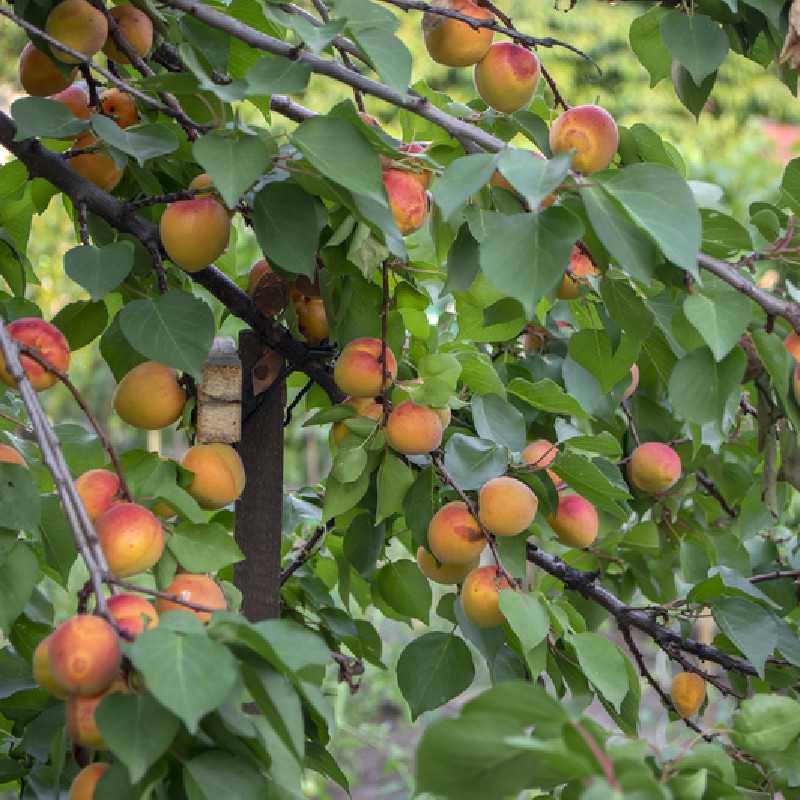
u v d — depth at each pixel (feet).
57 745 6.32
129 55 8.59
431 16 7.99
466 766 4.62
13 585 6.54
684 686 9.47
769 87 47.09
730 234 8.15
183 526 6.68
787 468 8.74
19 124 7.39
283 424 9.22
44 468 9.12
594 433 10.96
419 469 8.68
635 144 8.65
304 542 11.88
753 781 8.11
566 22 45.65
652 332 8.87
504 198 7.66
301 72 6.77
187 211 7.17
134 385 7.69
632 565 10.84
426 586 9.31
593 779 4.37
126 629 5.24
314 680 7.71
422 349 9.73
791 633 9.21
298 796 5.65
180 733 5.41
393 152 7.27
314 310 9.20
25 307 9.01
